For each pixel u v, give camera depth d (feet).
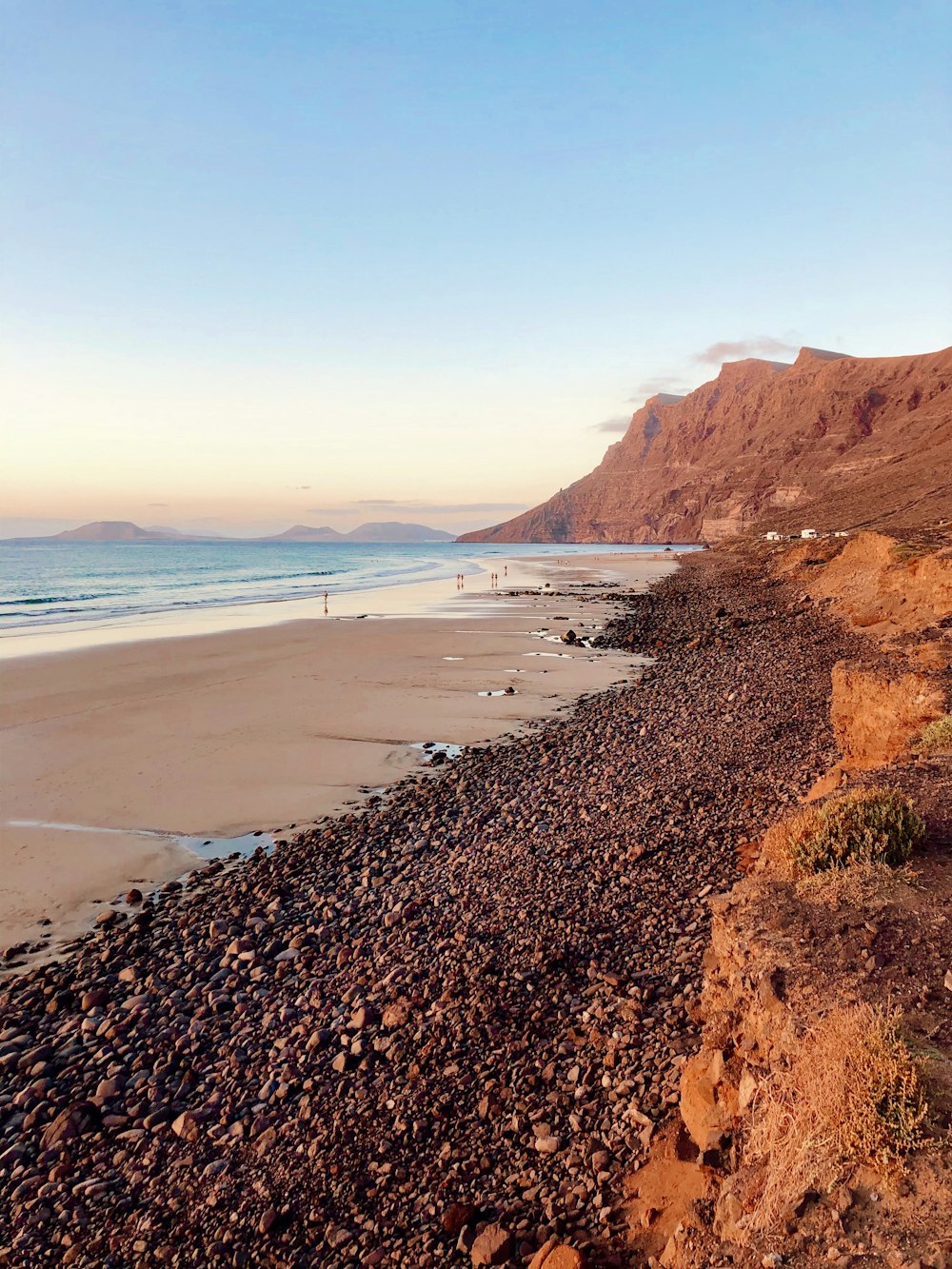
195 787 56.70
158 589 263.90
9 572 376.27
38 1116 24.16
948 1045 13.25
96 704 82.58
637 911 32.37
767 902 19.72
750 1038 16.22
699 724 64.64
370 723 74.84
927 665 44.01
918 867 20.68
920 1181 10.89
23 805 53.16
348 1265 17.40
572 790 51.01
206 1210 19.81
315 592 245.86
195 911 38.04
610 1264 14.46
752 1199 12.59
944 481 347.56
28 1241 19.65
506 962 29.43
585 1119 19.88
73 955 34.45
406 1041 25.35
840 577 153.79
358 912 36.42
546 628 144.56
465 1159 19.79
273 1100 23.62
